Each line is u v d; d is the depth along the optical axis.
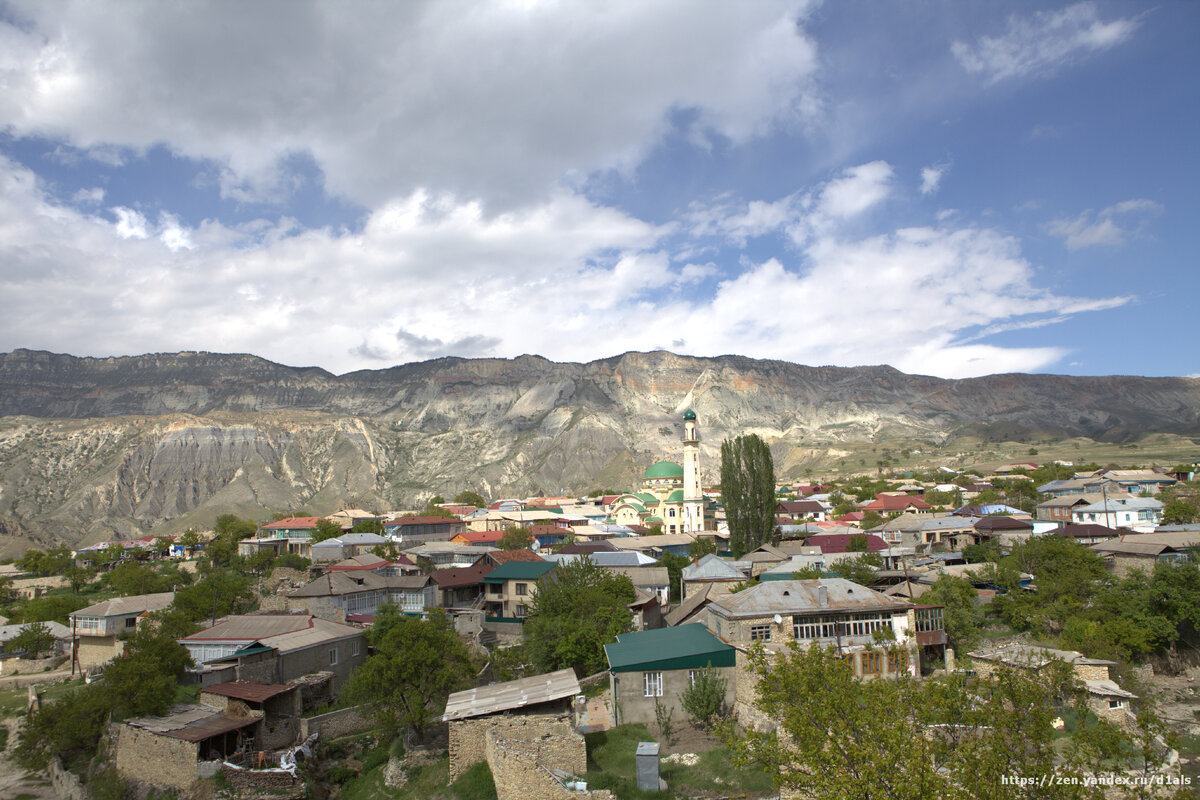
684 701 40.53
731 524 122.25
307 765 43.88
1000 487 180.50
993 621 69.75
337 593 75.94
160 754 44.03
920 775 19.75
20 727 60.12
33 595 122.12
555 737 33.88
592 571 72.94
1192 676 58.91
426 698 45.12
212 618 78.44
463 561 113.31
